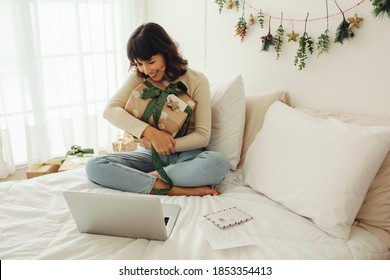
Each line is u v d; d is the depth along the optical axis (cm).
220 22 202
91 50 220
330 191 111
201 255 95
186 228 110
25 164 214
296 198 120
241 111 165
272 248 99
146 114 148
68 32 211
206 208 123
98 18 222
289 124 139
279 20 172
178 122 147
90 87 227
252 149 153
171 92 151
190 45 226
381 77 141
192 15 218
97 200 98
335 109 160
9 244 99
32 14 190
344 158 113
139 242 102
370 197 116
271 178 132
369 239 108
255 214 118
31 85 196
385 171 117
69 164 189
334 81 157
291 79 174
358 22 140
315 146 123
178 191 141
